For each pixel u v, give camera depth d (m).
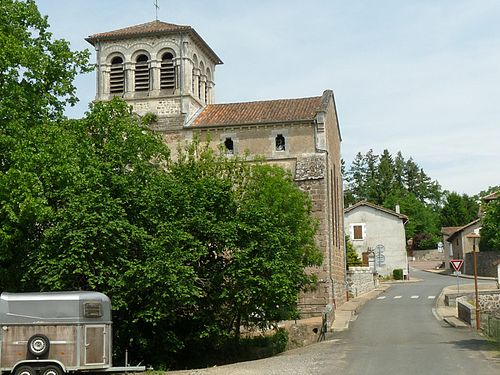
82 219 21.05
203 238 23.89
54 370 17.52
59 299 17.88
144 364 23.42
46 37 23.55
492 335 25.44
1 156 20.95
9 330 17.66
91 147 24.73
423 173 129.88
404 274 67.19
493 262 60.31
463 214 103.44
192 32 40.12
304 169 36.66
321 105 37.97
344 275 43.78
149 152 26.38
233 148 37.97
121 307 22.00
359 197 122.25
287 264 24.58
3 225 20.42
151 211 23.48
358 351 21.97
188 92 39.72
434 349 21.95
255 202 27.42
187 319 24.39
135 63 40.88
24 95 21.77
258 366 19.23
